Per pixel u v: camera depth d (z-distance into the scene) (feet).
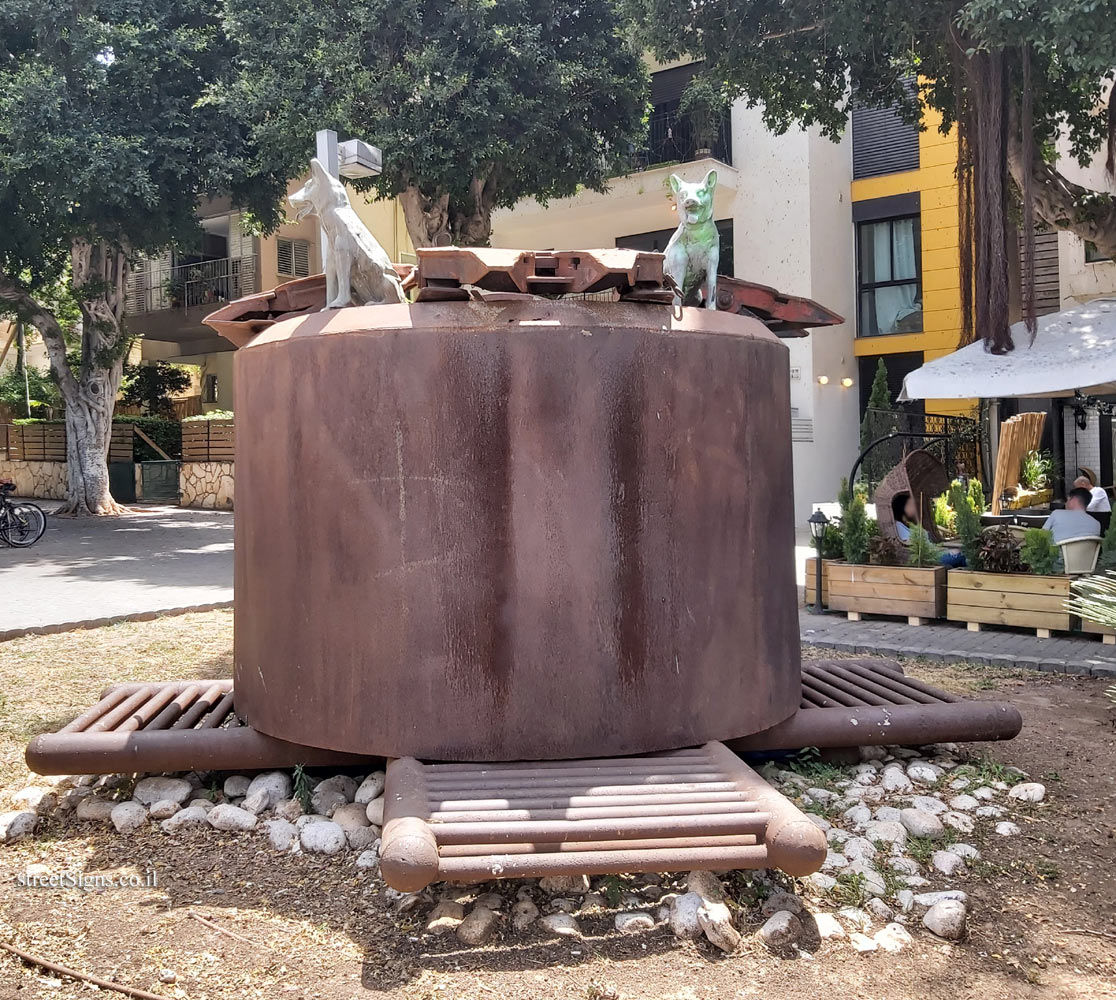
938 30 31.76
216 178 52.42
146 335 94.58
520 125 47.88
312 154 46.44
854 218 65.62
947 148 61.62
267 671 13.48
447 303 12.51
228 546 51.01
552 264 12.13
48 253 64.39
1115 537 26.04
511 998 9.15
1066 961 9.98
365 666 12.39
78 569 41.93
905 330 64.85
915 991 9.38
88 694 21.01
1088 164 38.42
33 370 96.78
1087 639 25.80
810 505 60.23
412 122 45.27
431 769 11.85
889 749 16.35
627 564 12.27
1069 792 14.65
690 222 13.98
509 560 12.08
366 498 12.36
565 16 49.83
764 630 13.60
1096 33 25.26
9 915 10.89
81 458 69.72
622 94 50.42
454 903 10.69
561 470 12.09
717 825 10.38
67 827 13.41
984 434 52.29
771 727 14.02
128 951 10.09
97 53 50.39
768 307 16.19
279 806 13.47
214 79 52.29
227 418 75.20
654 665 12.43
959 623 28.58
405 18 44.62
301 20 45.24
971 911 10.93
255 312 15.05
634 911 10.61
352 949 10.06
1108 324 31.19
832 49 37.35
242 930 10.48
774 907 10.67
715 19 35.91
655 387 12.42
